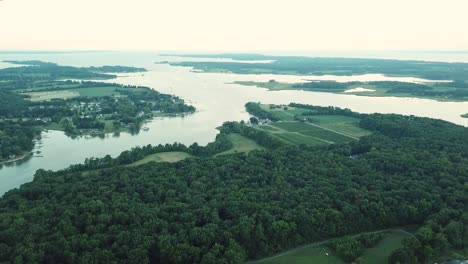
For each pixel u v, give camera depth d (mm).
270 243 187500
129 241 173250
